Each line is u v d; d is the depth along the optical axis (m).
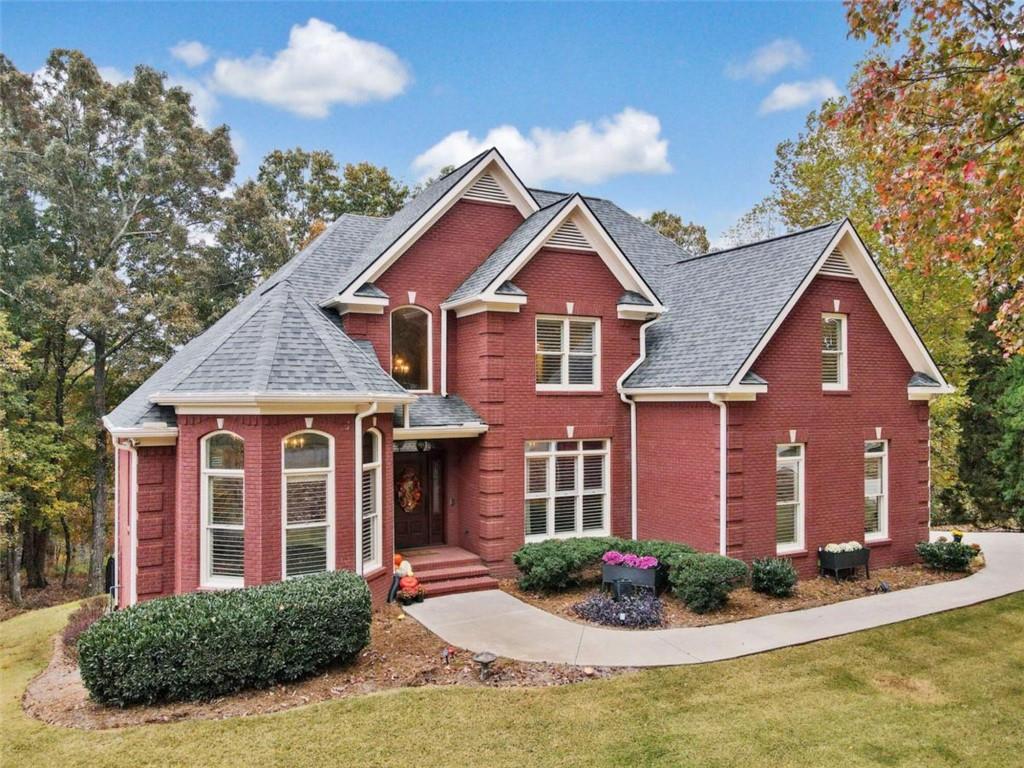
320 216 42.22
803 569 15.78
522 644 11.25
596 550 14.74
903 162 11.24
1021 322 10.81
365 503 13.68
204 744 7.76
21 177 26.66
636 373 17.19
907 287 27.70
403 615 13.02
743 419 14.94
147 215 30.38
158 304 28.05
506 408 15.89
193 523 12.16
